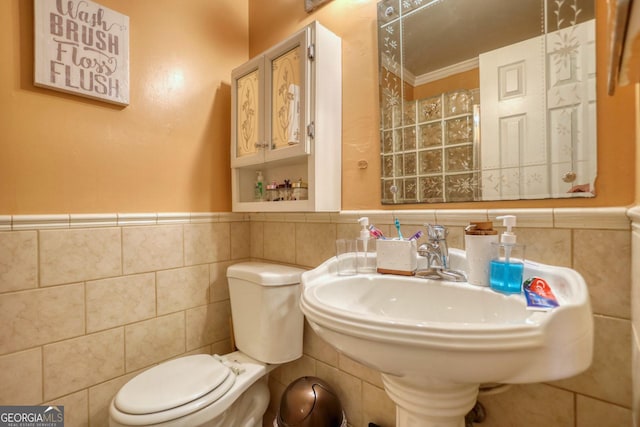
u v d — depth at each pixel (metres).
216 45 1.46
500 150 0.80
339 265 0.94
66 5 1.01
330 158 1.12
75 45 1.03
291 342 1.16
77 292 1.03
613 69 0.35
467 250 0.75
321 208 1.08
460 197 0.87
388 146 1.02
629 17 0.27
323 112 1.09
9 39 0.93
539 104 0.74
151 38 1.24
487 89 0.82
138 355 1.17
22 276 0.93
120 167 1.15
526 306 0.56
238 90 1.40
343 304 0.83
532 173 0.75
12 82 0.93
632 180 0.63
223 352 1.44
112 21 1.11
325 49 1.10
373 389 1.05
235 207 1.40
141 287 1.18
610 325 0.65
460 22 0.87
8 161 0.92
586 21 0.68
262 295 1.14
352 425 1.10
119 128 1.15
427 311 0.78
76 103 1.05
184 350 1.31
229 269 1.29
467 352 0.44
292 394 1.03
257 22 1.55
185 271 1.32
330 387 1.16
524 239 0.75
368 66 1.09
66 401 1.00
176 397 0.87
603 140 0.66
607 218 0.65
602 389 0.66
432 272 0.82
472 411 0.79
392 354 0.49
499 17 0.80
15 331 0.92
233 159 1.39
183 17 1.34
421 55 0.95
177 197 1.31
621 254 0.63
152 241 1.22
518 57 0.77
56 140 1.01
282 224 1.38
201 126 1.40
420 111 0.95
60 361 0.99
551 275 0.65
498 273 0.67
